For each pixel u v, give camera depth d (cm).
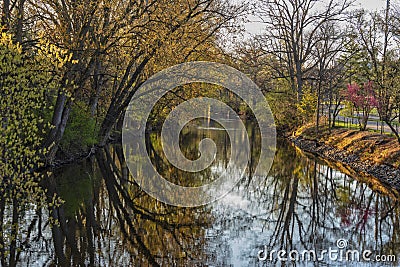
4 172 1167
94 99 2948
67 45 1902
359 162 2606
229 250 1222
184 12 2391
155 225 1443
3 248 1166
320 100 4097
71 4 1933
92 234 1309
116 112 2994
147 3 2192
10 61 1115
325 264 1141
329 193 2014
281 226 1488
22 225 1354
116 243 1237
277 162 2959
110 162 2731
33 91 1194
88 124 2666
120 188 1998
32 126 1188
